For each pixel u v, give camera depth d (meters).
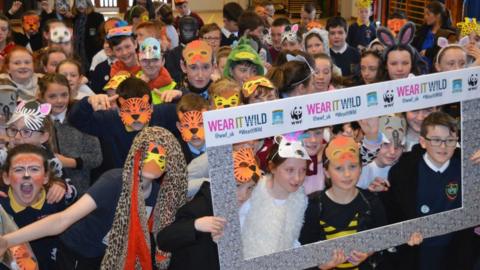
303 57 4.51
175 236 2.83
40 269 3.45
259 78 3.81
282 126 2.75
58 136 4.25
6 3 15.76
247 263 2.86
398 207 3.16
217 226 2.76
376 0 12.58
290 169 2.85
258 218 2.87
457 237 3.39
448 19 7.96
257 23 7.56
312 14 9.48
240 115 2.68
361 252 3.07
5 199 3.35
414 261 3.40
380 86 2.91
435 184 3.16
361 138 3.10
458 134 3.13
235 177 2.78
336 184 2.98
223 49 5.67
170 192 3.03
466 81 3.07
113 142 4.00
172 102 4.32
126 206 2.95
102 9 22.56
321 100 2.79
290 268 2.95
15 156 3.28
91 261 3.25
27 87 5.14
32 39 8.56
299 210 2.94
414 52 4.91
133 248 2.93
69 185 3.65
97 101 3.96
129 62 5.55
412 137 3.17
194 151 3.82
